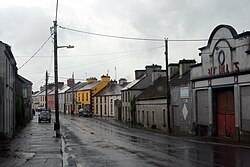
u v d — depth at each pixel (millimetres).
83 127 42250
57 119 28781
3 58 21609
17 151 18953
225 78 25688
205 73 28688
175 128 35531
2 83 21234
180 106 34000
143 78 55375
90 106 82250
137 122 49656
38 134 30922
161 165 13617
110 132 34469
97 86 83188
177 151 18281
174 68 40219
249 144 21188
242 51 23578
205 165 13406
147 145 21750
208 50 28203
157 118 40719
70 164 14477
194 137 27422
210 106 27828
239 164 13570
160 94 40344
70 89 100812
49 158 16234
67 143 23453
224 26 25656
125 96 58125
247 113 23078
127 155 16938
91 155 17234
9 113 26016
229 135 25781
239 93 23906
